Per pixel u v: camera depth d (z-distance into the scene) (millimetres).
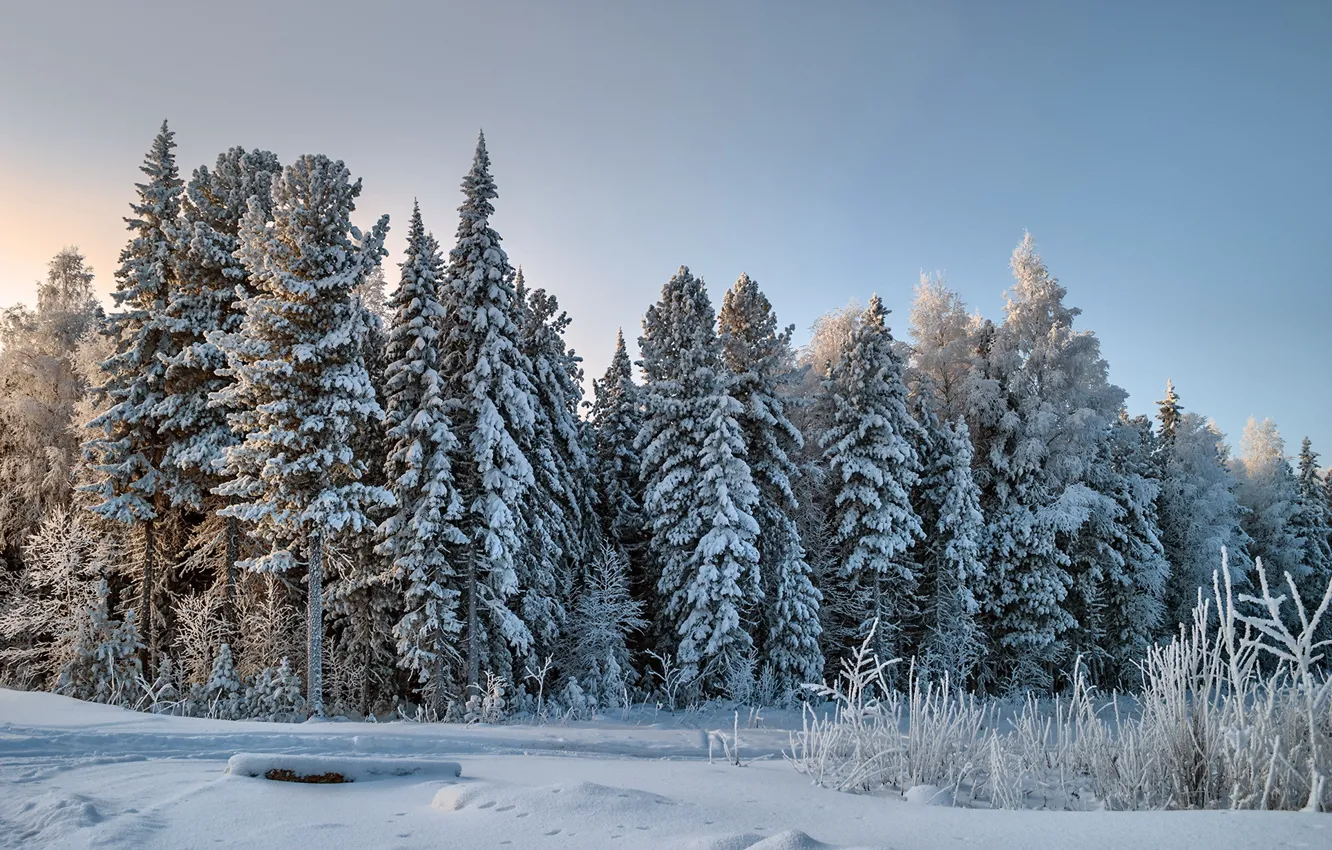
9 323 32000
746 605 25938
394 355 23016
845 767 6945
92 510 21797
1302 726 4590
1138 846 3613
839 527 30000
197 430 23609
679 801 5242
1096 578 33156
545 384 26109
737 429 25922
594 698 22594
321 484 19828
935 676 28219
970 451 30391
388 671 22484
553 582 24188
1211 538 39719
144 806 5508
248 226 20328
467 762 8867
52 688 23125
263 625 22906
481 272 22828
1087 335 35125
